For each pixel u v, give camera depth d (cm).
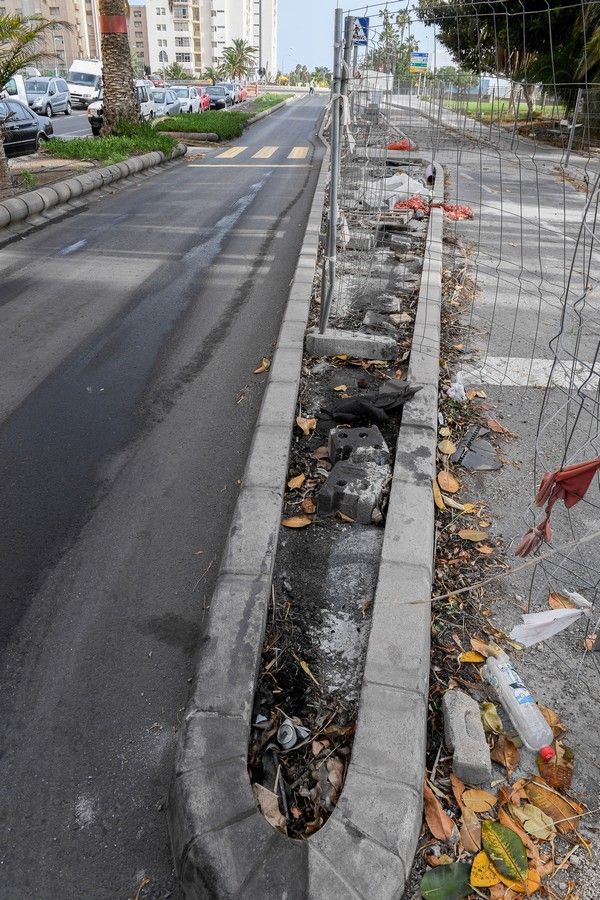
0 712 254
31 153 1612
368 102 796
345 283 705
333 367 522
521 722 238
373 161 946
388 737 220
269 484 352
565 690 258
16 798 225
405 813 197
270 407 433
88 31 9300
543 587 309
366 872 183
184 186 1431
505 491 380
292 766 227
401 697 234
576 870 200
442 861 200
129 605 304
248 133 2820
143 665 274
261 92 8825
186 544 343
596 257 890
